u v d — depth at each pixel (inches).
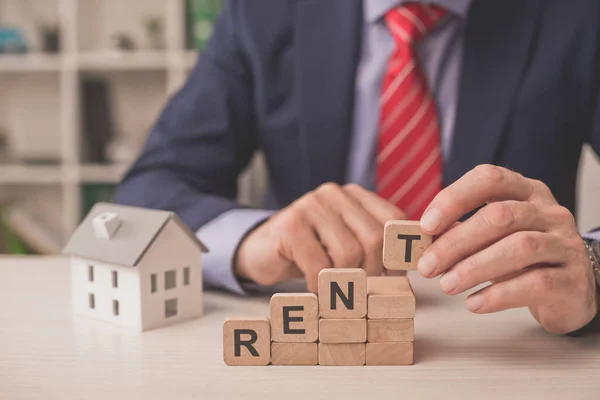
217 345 21.6
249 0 47.2
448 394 17.1
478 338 22.4
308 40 44.6
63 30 91.0
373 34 44.4
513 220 20.2
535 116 40.9
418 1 41.7
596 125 42.0
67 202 92.7
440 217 20.3
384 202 28.4
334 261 26.3
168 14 89.8
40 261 37.4
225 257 28.8
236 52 47.4
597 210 69.5
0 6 97.9
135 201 38.1
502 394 17.0
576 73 41.8
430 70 42.9
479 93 40.6
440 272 20.4
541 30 41.7
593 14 41.6
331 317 19.7
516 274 21.0
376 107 43.8
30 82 100.7
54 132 101.6
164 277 23.9
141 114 99.0
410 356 19.7
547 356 20.4
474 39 41.1
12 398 16.7
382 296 19.7
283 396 16.9
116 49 93.0
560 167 42.6
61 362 19.7
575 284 20.6
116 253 23.4
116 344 21.6
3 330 23.2
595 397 16.8
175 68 89.0
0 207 95.0
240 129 47.6
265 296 28.9
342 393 17.2
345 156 44.0
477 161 40.1
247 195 87.0
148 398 16.8
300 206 27.5
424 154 41.8
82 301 25.4
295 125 45.1
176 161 43.2
